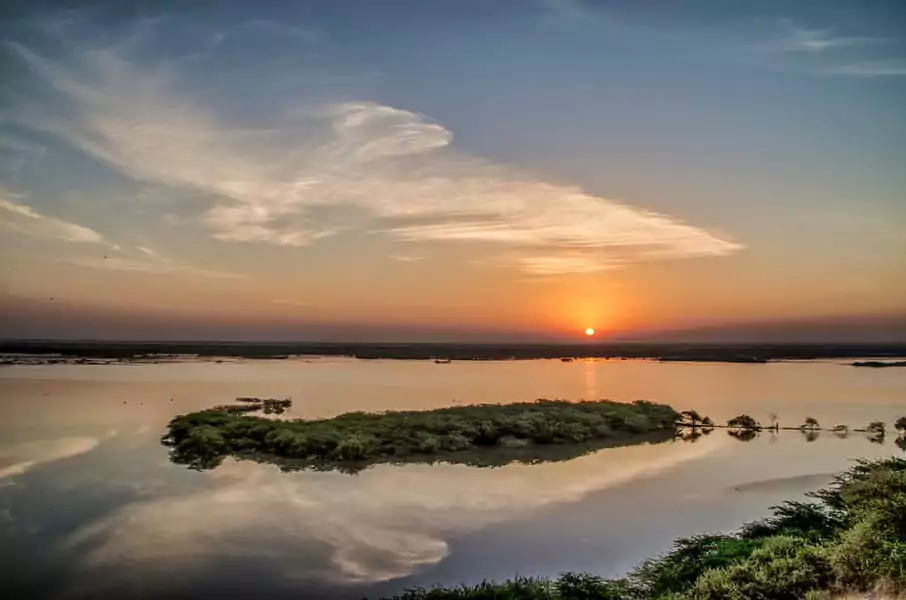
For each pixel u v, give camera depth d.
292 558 21.91
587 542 23.36
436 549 22.83
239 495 29.92
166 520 25.98
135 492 30.33
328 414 56.38
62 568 21.00
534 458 39.72
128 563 21.38
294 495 30.02
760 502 28.44
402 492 30.69
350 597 18.73
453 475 34.66
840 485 28.69
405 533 24.50
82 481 32.41
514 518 26.34
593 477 34.03
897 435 48.00
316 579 20.11
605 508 27.78
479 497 29.77
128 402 65.19
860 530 18.48
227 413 50.66
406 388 84.94
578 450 42.41
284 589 19.39
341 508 27.84
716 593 16.17
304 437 39.97
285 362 167.12
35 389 78.25
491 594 17.73
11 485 31.44
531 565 21.19
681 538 23.41
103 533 24.36
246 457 38.72
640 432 48.81
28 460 37.19
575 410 50.72
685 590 17.30
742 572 16.95
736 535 22.50
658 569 19.80
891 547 16.78
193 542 23.42
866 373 121.81
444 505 28.36
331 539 23.77
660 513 26.92
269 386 86.50
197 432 40.97
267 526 25.34
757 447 43.34
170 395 72.75
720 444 44.72
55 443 42.50
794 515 23.28
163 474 34.16
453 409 50.09
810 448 42.72
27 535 24.14
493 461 38.75
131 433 46.47
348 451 38.59
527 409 50.62
